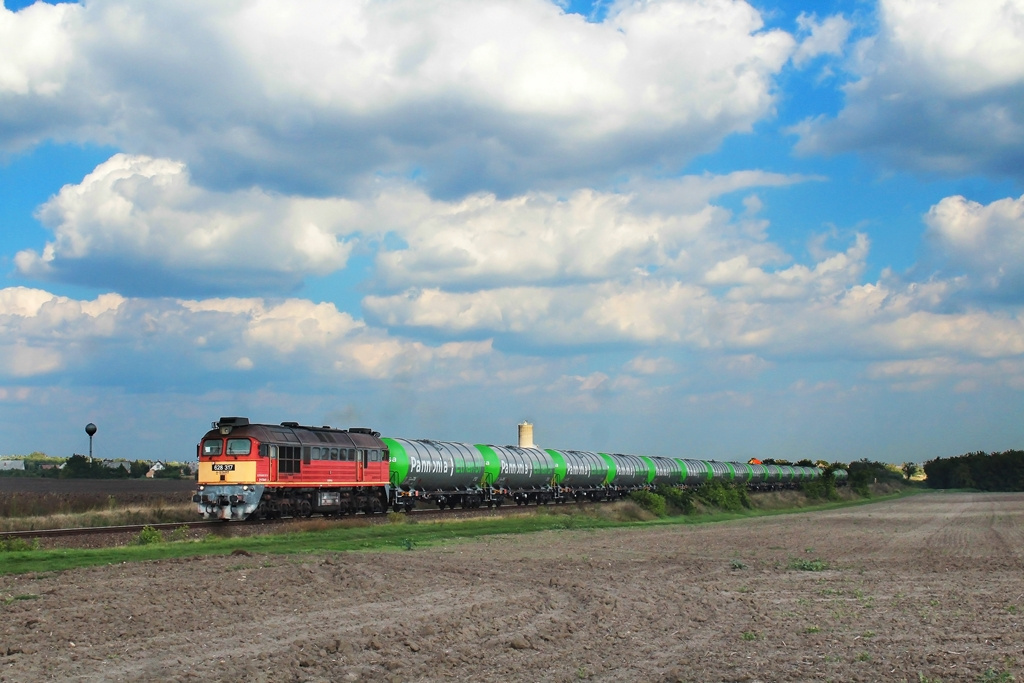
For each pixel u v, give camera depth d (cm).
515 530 4325
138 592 2002
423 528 4088
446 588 2266
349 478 4691
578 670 1409
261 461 4034
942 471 17625
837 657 1530
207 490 4059
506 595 2188
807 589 2464
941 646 1639
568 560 3031
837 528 5225
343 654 1477
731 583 2581
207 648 1491
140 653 1445
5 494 5516
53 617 1708
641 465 8144
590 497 7481
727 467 10131
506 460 6169
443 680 1331
